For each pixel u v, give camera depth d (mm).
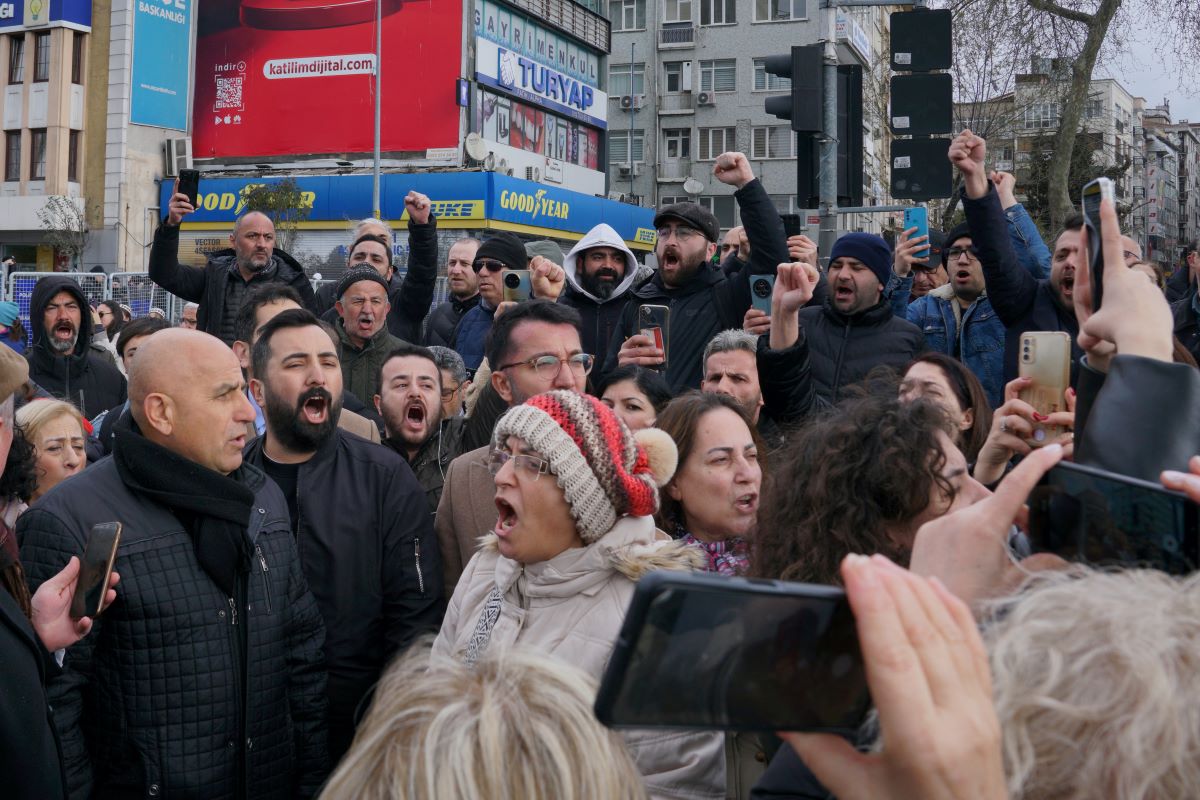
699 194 38156
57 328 6199
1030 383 2502
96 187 29422
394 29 28344
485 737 1124
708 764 1995
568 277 5324
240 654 2588
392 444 4023
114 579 2225
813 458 1841
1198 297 5371
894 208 6668
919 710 721
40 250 31312
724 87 38031
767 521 1916
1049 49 16625
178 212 6008
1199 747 746
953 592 1021
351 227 28141
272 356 3150
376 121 24609
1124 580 839
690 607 751
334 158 28938
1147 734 748
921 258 5980
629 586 2219
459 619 2484
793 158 37438
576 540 2254
